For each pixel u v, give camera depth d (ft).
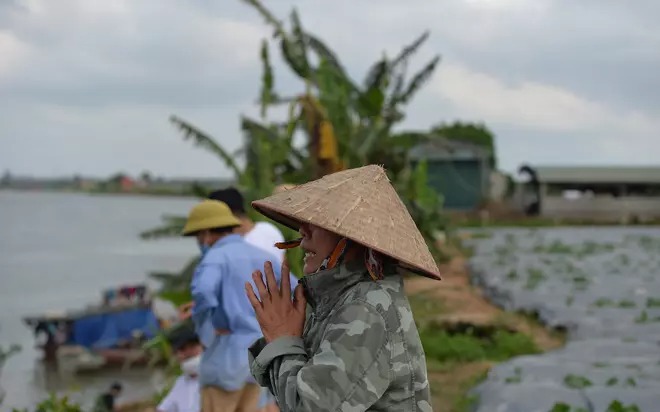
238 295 17.15
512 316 43.29
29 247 202.90
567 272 59.16
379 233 8.47
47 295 103.50
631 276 56.54
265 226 19.72
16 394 51.67
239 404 17.44
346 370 7.93
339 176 8.97
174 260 147.84
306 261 9.21
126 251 177.37
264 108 47.50
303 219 8.43
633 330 35.19
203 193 45.39
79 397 49.73
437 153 130.62
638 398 21.62
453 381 29.35
